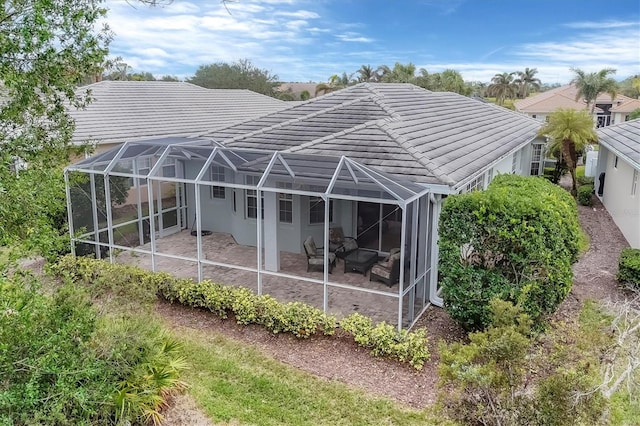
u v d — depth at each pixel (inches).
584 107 2591.0
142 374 351.6
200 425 351.6
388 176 519.5
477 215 445.1
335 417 361.1
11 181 351.9
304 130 713.6
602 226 920.3
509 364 258.7
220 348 459.5
